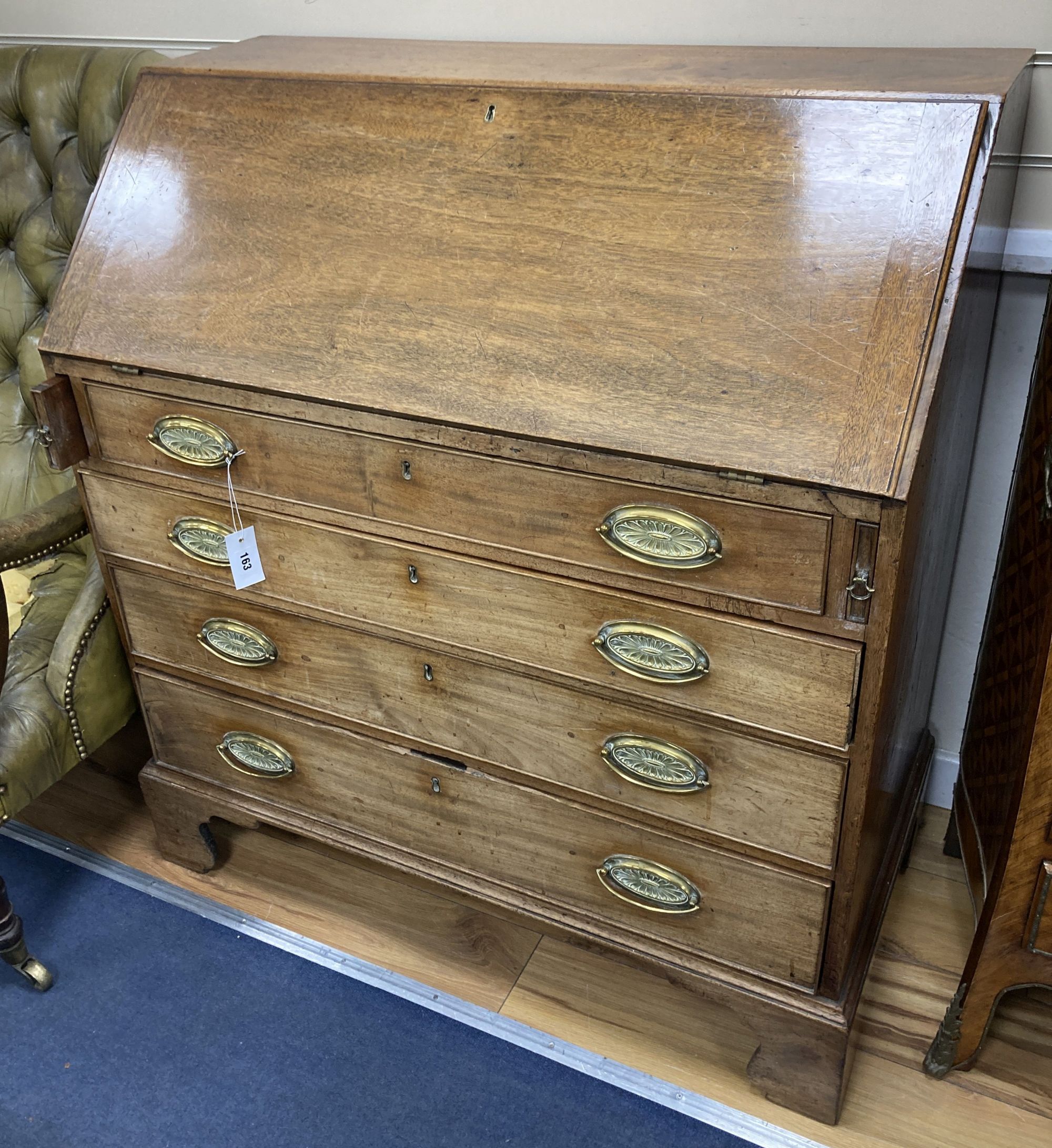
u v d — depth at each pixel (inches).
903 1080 55.6
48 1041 58.9
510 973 61.9
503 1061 57.2
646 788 48.4
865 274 38.9
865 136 40.0
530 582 45.8
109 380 50.9
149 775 65.7
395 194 46.6
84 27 72.2
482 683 50.3
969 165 38.5
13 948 59.8
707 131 42.3
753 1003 51.1
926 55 49.4
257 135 49.9
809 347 39.0
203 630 57.2
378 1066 57.2
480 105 46.2
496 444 42.8
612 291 42.1
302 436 47.4
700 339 40.5
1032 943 49.5
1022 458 54.7
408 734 54.6
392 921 65.2
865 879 49.4
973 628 65.1
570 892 54.9
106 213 52.1
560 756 50.3
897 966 61.3
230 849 70.4
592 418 40.9
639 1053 57.4
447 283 44.7
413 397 43.8
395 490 46.7
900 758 55.1
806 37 55.1
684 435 39.6
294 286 47.2
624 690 46.3
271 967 62.7
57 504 57.8
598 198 43.3
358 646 53.0
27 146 66.0
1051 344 50.7
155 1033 59.3
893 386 37.7
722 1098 55.0
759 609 41.4
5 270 68.1
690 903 50.8
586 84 44.6
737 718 44.3
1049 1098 54.5
